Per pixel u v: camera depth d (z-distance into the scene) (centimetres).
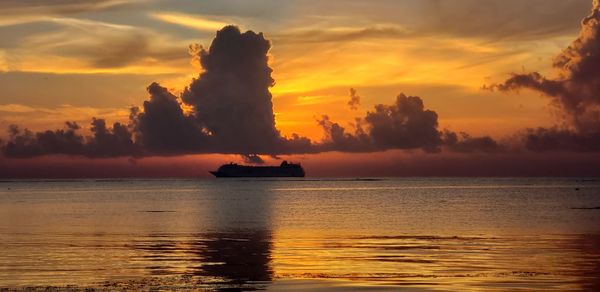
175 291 2870
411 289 2877
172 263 3734
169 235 5622
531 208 10050
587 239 5016
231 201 13688
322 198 15275
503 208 10119
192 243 4897
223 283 3048
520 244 4666
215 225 6862
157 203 12825
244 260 3847
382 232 5859
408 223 7012
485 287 2902
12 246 4647
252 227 6562
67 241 5059
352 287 2930
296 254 4153
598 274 3212
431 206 10981
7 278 3192
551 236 5306
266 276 3241
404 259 3859
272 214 8881
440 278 3138
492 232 5766
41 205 11988
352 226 6631
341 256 4028
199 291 2864
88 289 2900
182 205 11888
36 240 5134
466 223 6944
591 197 15038
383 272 3350
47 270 3459
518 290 2828
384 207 10725
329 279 3141
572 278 3102
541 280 3055
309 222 7269
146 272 3394
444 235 5488
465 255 4028
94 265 3644
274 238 5309
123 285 2995
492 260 3769
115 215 8756
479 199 14112
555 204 11456
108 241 5053
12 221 7531
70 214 9006
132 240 5144
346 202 12925
